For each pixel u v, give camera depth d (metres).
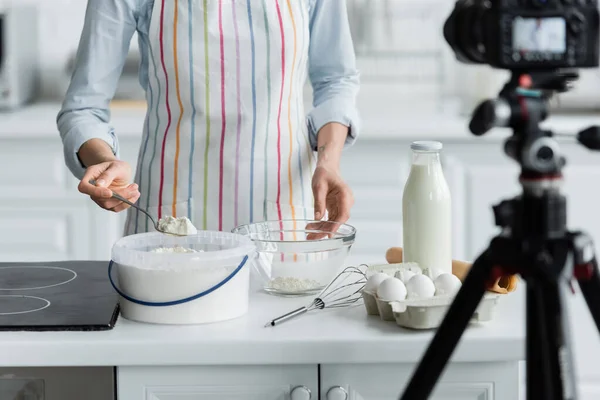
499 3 1.09
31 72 3.95
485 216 3.45
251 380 1.40
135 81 3.78
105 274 1.73
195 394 1.40
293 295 1.61
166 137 2.00
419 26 4.02
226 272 1.46
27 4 4.02
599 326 1.18
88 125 1.91
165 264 1.44
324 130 2.05
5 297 1.56
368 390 1.42
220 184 2.00
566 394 1.09
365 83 4.03
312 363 1.39
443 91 4.11
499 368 1.41
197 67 1.96
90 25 1.96
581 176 3.46
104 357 1.36
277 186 2.02
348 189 1.77
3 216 3.45
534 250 1.11
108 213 3.46
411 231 1.65
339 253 1.61
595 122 3.47
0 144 3.41
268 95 1.98
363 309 1.54
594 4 1.11
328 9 2.10
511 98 1.11
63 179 3.44
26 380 1.38
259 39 1.96
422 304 1.40
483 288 1.15
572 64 1.11
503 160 3.42
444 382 1.42
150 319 1.46
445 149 3.42
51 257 3.47
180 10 1.95
